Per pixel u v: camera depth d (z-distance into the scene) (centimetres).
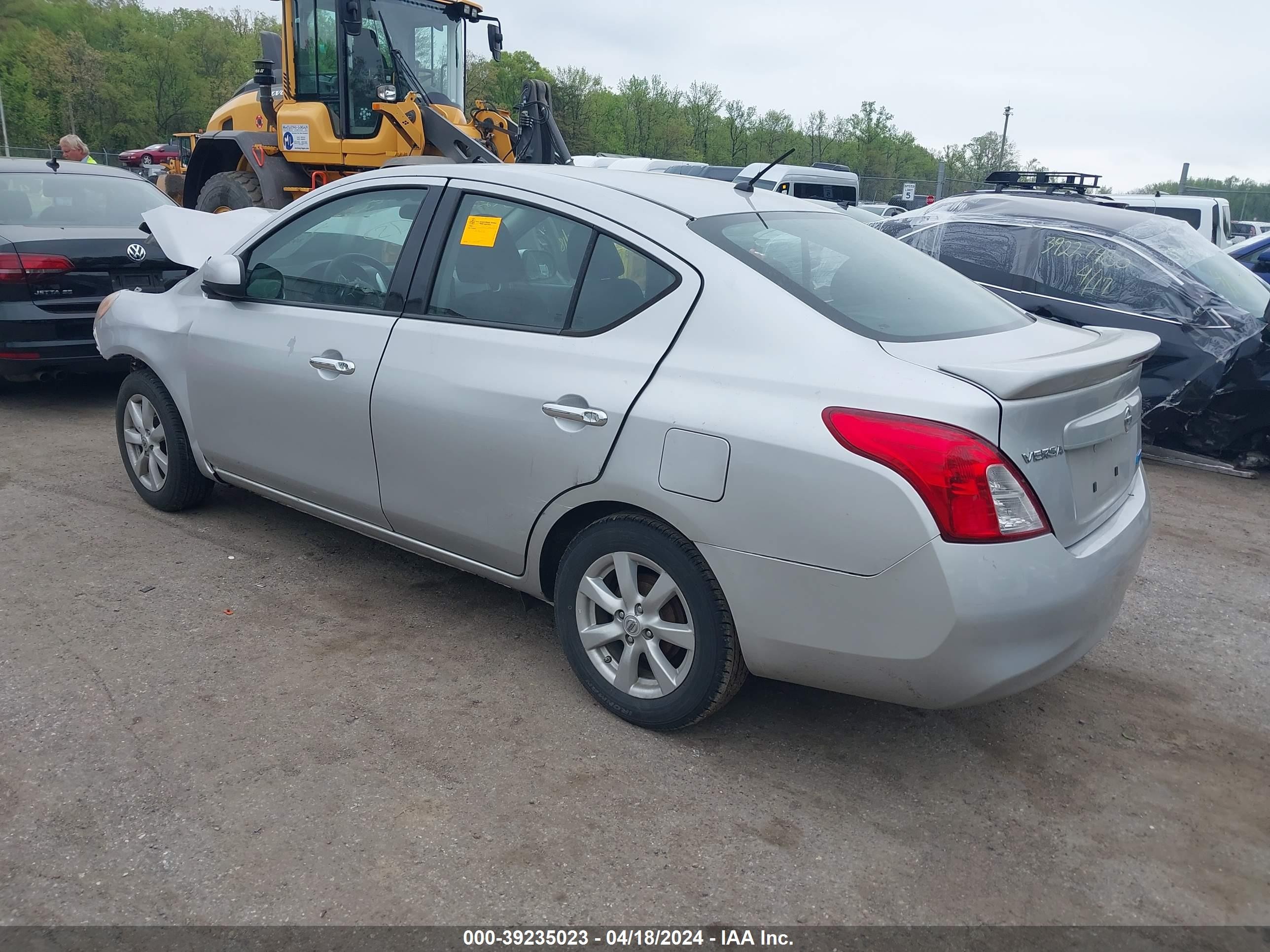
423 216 349
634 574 295
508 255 324
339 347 359
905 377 249
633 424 279
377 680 328
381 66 965
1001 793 285
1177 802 285
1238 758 310
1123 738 319
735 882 241
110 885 229
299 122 995
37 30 6769
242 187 1020
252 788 266
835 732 312
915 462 237
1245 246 963
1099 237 677
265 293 399
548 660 348
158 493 466
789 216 335
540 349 306
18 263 610
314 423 371
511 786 274
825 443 248
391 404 340
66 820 250
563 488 298
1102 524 279
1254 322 626
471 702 317
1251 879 252
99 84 5756
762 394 261
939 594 237
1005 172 970
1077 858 258
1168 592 448
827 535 248
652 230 297
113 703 305
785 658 267
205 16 7188
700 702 285
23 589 383
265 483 410
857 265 314
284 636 356
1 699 303
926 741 310
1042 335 310
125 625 358
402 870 238
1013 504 240
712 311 278
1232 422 634
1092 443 267
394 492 350
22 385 754
